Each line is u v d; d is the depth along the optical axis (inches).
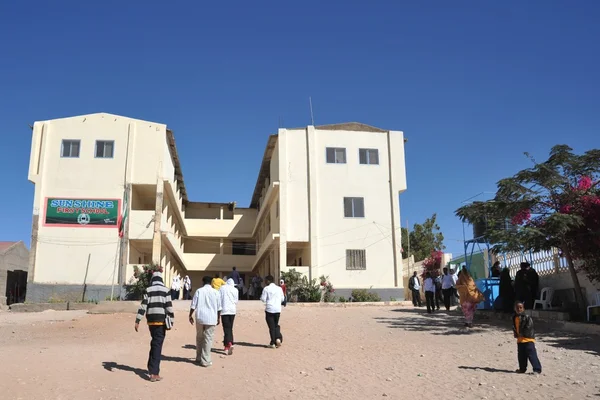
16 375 374.3
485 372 414.3
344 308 999.0
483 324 696.4
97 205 1257.4
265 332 653.3
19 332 664.4
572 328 591.5
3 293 1400.1
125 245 1242.0
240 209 1919.3
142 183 1283.2
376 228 1327.5
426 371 424.8
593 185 648.4
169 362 449.4
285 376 409.1
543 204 671.8
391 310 938.7
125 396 336.8
